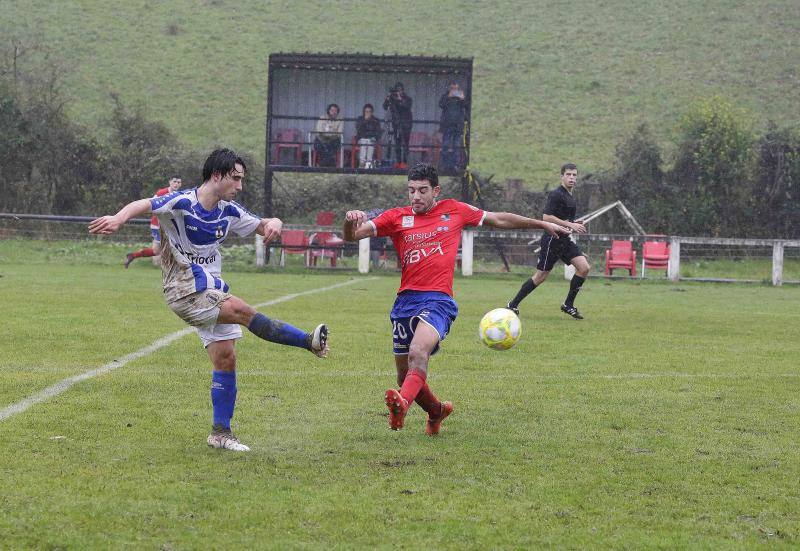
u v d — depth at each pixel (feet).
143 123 231.71
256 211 215.51
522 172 249.55
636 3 354.33
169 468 34.22
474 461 36.19
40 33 306.35
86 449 36.63
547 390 51.49
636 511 30.30
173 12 342.23
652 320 89.61
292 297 105.19
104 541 26.50
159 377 52.42
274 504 30.17
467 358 62.39
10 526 27.48
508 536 27.63
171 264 37.35
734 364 61.72
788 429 42.39
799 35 317.83
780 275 150.41
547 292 124.77
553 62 314.96
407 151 166.71
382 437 39.91
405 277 41.16
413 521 28.81
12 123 210.38
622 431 41.75
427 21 345.51
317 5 357.00
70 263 159.43
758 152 213.66
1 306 86.12
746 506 30.96
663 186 211.20
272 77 166.20
